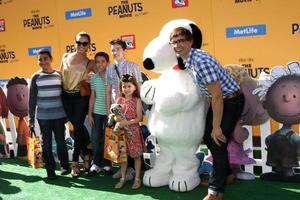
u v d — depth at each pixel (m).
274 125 4.91
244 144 4.64
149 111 4.48
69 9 6.31
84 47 4.88
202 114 4.17
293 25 4.89
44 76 4.84
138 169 4.51
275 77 4.41
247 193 4.11
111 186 4.63
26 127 6.06
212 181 3.73
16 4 6.79
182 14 5.48
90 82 4.94
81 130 5.00
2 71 7.15
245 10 5.12
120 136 4.37
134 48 5.88
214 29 5.32
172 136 4.14
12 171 5.47
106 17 6.02
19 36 6.86
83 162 5.34
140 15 5.77
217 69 3.47
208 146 3.95
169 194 4.24
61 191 4.57
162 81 4.23
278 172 4.40
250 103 4.50
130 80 4.40
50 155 4.98
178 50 3.59
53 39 6.53
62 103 4.97
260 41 5.11
